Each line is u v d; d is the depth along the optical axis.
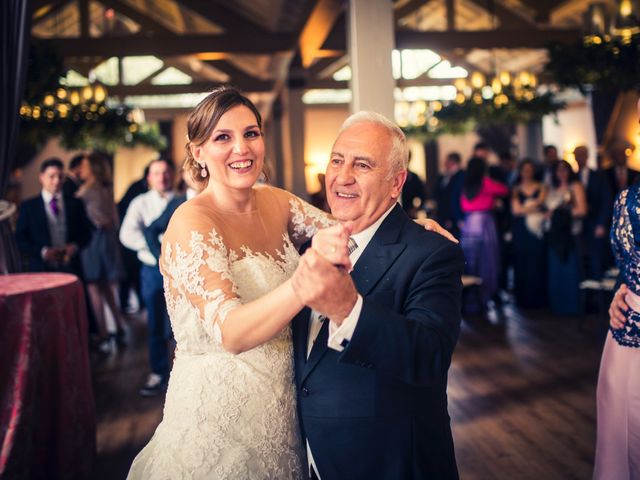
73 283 3.35
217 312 1.58
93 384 5.02
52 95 5.40
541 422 3.87
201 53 10.11
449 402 4.29
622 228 2.22
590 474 3.18
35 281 3.33
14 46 3.96
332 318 1.46
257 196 2.02
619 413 2.27
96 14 14.06
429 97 15.79
